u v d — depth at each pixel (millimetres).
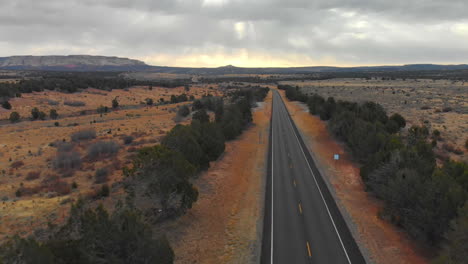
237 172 37500
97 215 14203
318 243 21469
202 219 24500
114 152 43312
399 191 22625
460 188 19828
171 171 22359
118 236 13555
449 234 17547
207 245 21000
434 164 30000
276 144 53312
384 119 55375
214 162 40594
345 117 56438
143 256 13797
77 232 15242
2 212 23266
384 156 30422
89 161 39188
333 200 29172
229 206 27609
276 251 20500
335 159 43406
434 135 51719
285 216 25750
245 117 70812
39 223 21516
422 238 20188
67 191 27969
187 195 23391
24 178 32500
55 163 36406
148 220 22562
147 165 22469
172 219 23406
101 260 12992
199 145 38312
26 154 42938
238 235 22562
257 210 26953
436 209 19484
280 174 37250
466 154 42906
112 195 26594
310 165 41062
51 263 11312
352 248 20844
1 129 62750
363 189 31969
